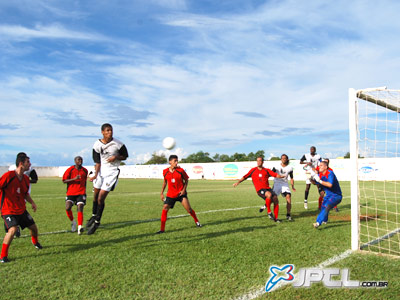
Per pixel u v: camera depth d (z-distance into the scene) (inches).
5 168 2149.4
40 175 2303.2
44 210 417.4
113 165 253.3
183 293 135.9
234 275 157.8
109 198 576.7
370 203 496.1
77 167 278.5
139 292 137.3
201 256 191.0
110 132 244.4
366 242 230.2
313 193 702.5
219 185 1043.3
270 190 319.3
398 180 855.1
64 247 218.2
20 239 246.7
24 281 152.0
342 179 1152.2
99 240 238.7
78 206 271.6
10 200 193.5
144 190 808.9
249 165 1418.6
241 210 401.7
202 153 2450.8
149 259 186.1
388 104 244.8
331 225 295.1
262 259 183.8
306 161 428.8
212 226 289.3
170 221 320.5
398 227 289.9
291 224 300.0
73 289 141.3
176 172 270.7
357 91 211.8
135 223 312.8
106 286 144.5
